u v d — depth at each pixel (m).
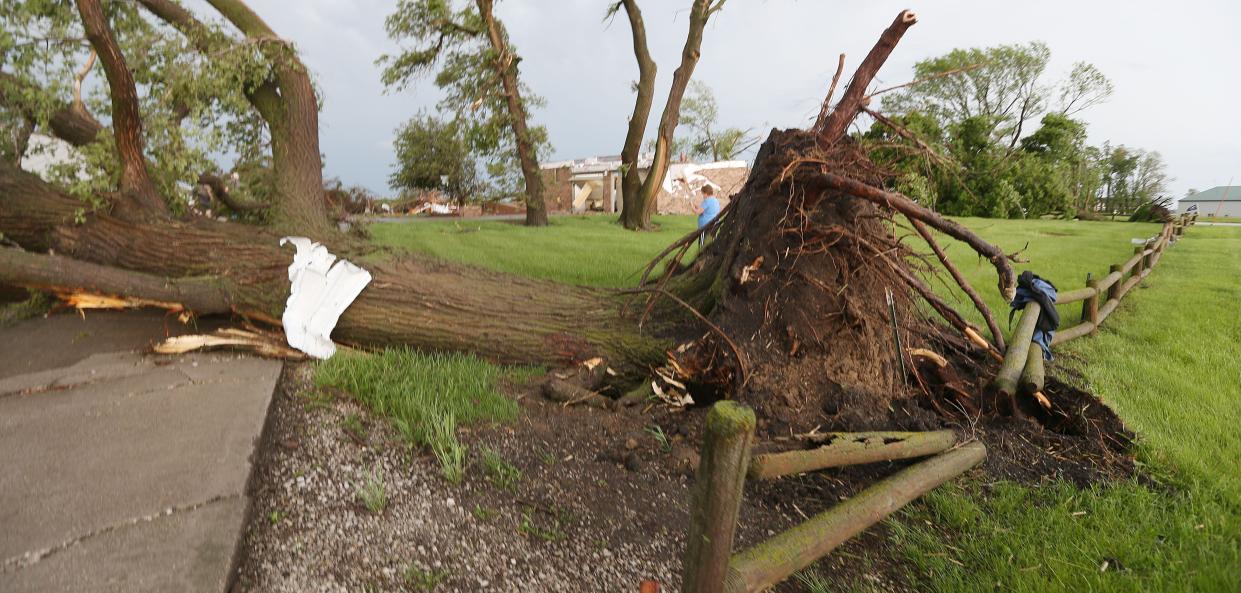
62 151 6.75
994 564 3.04
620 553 2.86
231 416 3.48
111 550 2.35
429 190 28.92
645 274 5.64
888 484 3.00
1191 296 9.70
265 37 6.49
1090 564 3.03
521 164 18.53
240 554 2.46
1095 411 4.80
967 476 3.85
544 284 5.84
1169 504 3.70
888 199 3.92
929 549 3.17
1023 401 5.04
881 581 2.93
